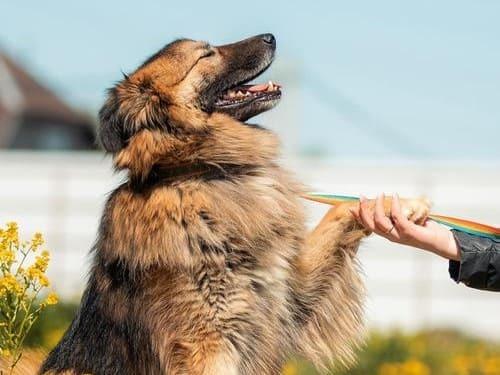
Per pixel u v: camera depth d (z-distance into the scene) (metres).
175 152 6.67
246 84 7.54
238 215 6.50
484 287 5.55
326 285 7.01
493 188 16.72
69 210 17.58
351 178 16.80
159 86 6.80
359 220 6.20
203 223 6.42
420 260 17.14
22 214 17.59
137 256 6.30
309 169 16.81
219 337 6.32
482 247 5.52
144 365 6.34
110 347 6.50
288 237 6.74
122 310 6.39
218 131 6.85
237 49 7.32
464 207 16.77
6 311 5.95
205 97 7.02
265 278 6.50
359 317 7.15
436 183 16.77
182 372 6.23
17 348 5.99
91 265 6.83
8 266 5.93
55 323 11.48
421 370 10.48
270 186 6.85
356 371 10.88
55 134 46.66
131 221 6.42
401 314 17.11
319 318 7.04
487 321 17.12
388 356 11.47
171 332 6.24
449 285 17.14
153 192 6.48
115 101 6.72
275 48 7.57
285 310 6.67
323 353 7.07
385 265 17.16
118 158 6.69
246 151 6.87
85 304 6.76
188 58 7.02
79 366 6.61
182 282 6.25
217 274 6.32
